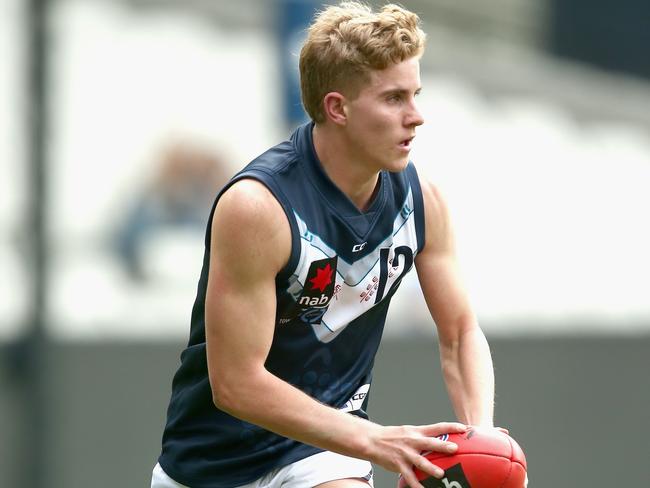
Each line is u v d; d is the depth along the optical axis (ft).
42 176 90.74
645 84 145.48
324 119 38.65
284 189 38.24
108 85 110.52
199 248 104.58
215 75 115.55
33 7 91.35
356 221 39.06
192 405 42.01
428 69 133.90
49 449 87.66
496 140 129.39
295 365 40.70
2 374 87.40
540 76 141.08
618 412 106.22
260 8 119.55
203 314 40.75
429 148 124.36
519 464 38.42
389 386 95.40
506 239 120.98
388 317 100.17
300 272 38.58
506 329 104.58
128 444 90.79
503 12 144.15
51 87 91.91
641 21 145.48
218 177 106.93
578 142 134.51
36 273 89.56
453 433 38.34
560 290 118.21
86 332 92.38
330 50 38.01
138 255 101.91
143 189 103.91
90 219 100.99
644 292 120.98
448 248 42.22
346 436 37.42
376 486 89.56
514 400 100.83
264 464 41.83
